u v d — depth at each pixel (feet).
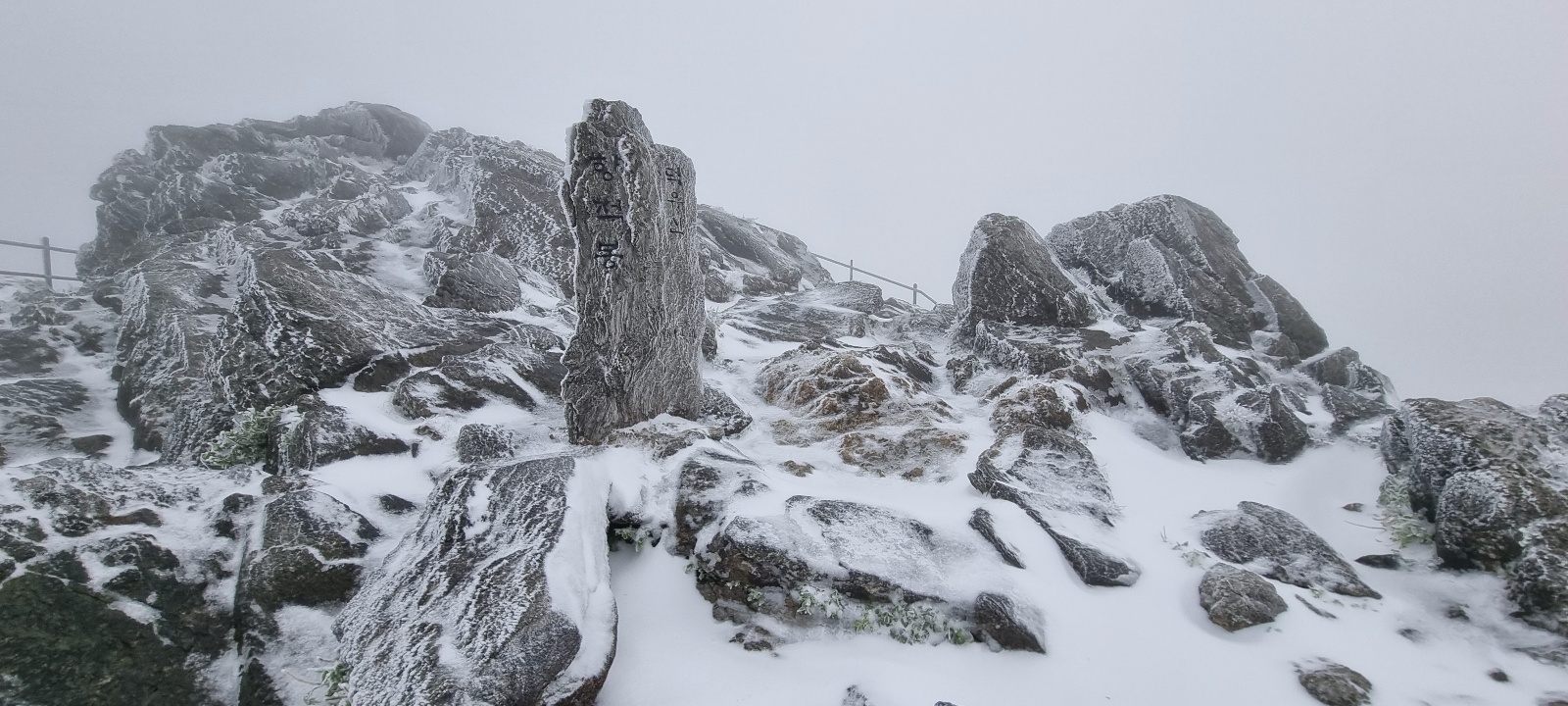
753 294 58.08
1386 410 31.40
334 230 52.19
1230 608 17.94
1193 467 28.43
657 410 28.17
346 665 15.48
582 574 17.20
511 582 16.10
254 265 34.83
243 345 30.96
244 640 17.16
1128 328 40.29
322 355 30.48
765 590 18.71
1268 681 16.24
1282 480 26.96
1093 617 18.20
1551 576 17.65
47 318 41.98
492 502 19.35
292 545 19.06
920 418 29.48
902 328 49.60
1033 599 18.21
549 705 14.48
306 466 23.82
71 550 17.54
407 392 28.86
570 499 19.49
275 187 64.03
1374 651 17.26
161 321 37.09
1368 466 26.94
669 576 19.95
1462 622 18.26
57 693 15.20
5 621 15.52
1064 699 15.92
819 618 18.15
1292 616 18.26
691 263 29.48
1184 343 35.29
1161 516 23.77
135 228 60.90
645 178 26.43
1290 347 40.29
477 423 28.02
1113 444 28.91
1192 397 31.12
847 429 29.27
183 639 17.19
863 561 18.75
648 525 21.18
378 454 25.12
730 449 25.55
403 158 80.53
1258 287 44.01
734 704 15.69
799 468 25.48
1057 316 40.57
